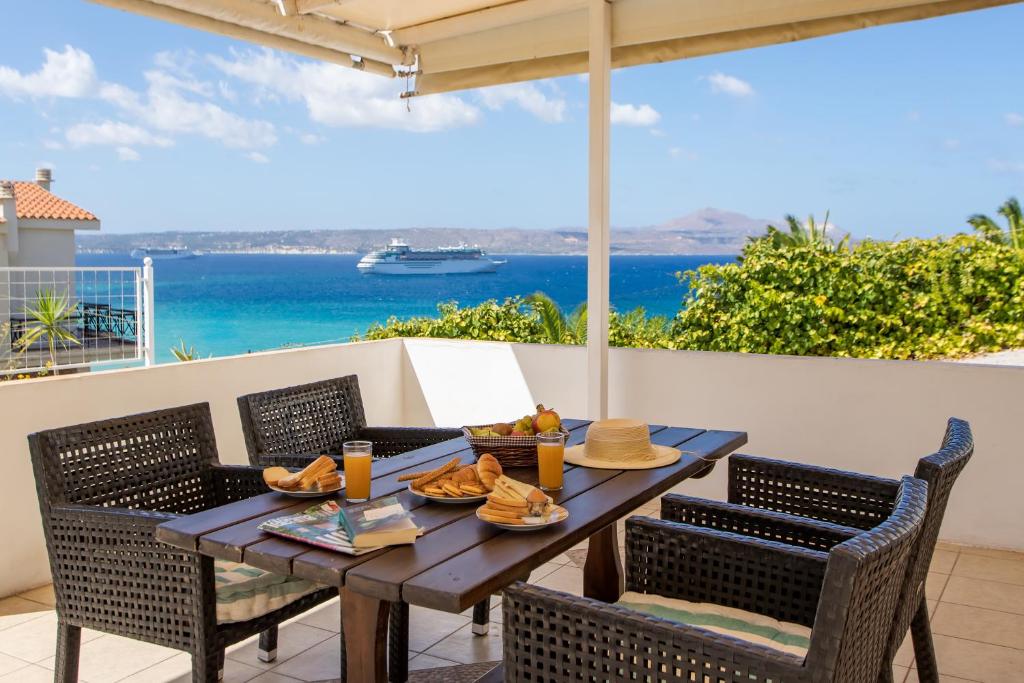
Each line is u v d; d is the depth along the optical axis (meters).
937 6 3.51
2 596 3.31
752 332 11.77
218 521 2.02
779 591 2.03
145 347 4.75
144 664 2.77
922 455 3.91
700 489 4.48
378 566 1.72
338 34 4.25
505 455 2.48
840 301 11.47
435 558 1.76
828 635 1.42
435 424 5.18
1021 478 3.73
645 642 1.58
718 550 2.09
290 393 3.11
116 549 2.15
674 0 3.87
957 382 3.82
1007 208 30.16
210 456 2.78
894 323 11.45
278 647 2.91
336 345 4.76
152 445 2.62
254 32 4.05
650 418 4.52
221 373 4.10
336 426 3.25
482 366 5.00
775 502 2.60
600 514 2.02
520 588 1.69
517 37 4.30
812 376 4.11
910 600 2.03
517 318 18.19
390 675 2.59
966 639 2.96
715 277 11.88
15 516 3.33
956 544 3.89
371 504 1.98
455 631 3.05
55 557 2.27
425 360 5.18
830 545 2.18
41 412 3.39
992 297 11.25
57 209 19.23
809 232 28.00
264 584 2.21
